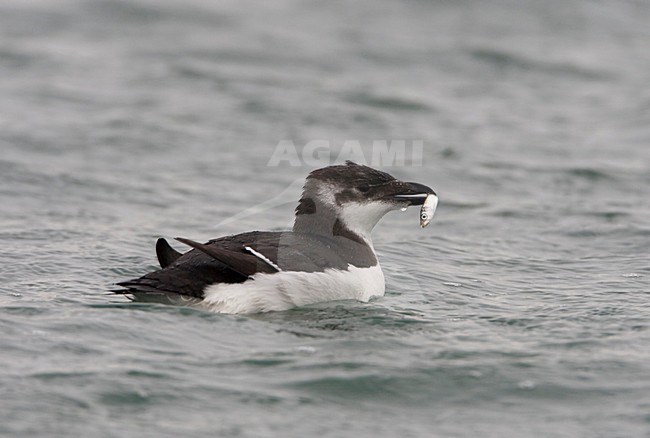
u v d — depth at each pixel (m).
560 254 13.64
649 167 18.52
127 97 21.61
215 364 8.68
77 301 10.30
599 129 21.03
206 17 27.72
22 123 19.38
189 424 7.54
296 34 26.94
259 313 10.16
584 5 30.27
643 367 8.85
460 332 9.89
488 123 21.22
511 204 16.38
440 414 7.92
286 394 8.13
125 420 7.54
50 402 7.73
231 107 21.34
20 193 15.64
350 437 7.46
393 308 10.73
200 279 9.99
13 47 24.48
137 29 26.59
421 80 24.09
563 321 10.32
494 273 12.63
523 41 27.30
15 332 9.16
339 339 9.48
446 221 15.54
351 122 20.81
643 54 26.88
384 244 14.10
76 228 13.98
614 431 7.60
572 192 17.09
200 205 15.78
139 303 10.13
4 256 12.19
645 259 13.24
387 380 8.46
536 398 8.21
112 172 17.16
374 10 29.34
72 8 27.47
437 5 29.88
